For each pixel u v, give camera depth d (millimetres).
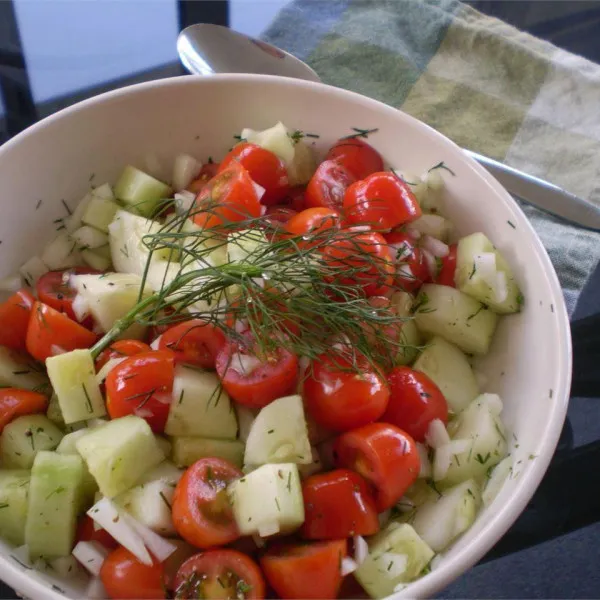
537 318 427
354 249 423
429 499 410
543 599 429
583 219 502
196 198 448
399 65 575
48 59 567
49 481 384
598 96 562
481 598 428
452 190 461
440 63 578
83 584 391
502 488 398
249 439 396
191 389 400
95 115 454
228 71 547
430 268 449
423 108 562
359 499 390
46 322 414
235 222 428
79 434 397
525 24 607
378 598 385
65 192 462
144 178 463
